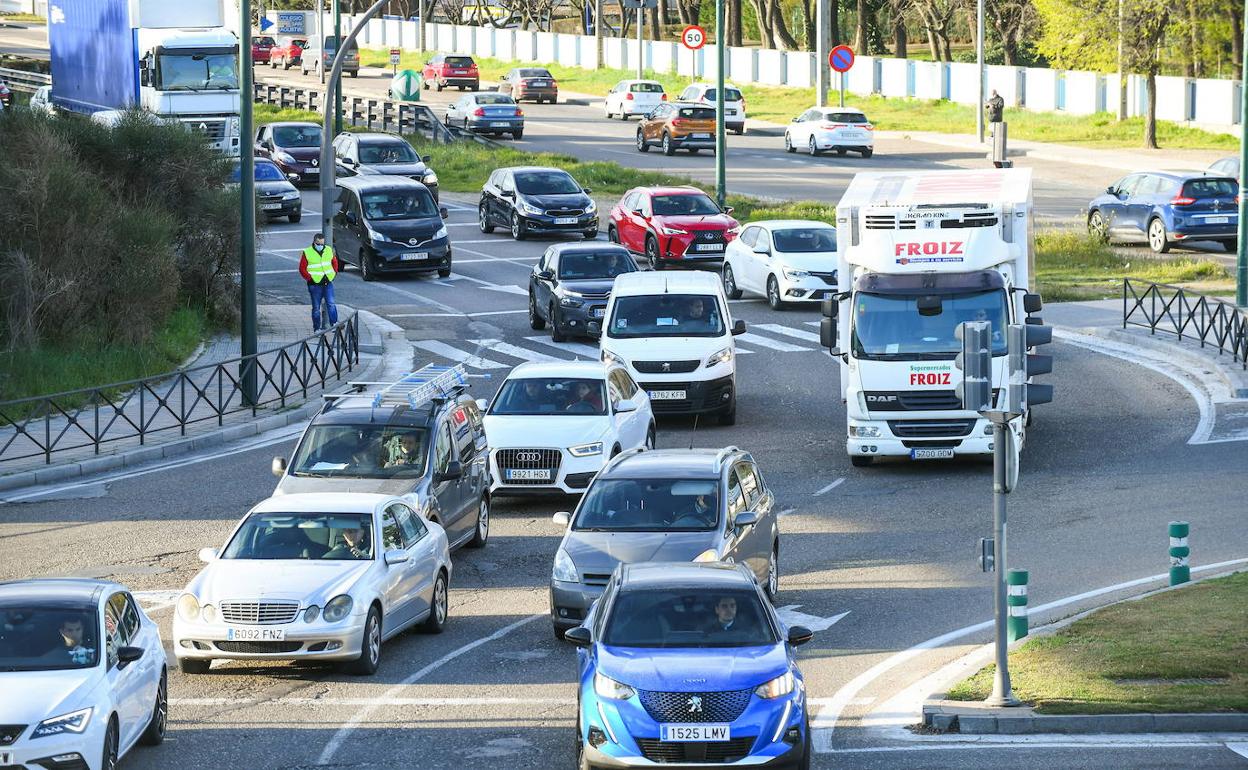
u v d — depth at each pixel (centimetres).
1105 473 8162
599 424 8056
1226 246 16025
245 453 9162
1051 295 13675
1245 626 5222
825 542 7094
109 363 10844
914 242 8394
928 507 7669
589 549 5697
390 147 19112
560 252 12506
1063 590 6112
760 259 13688
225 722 4822
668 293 9981
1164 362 11075
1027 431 9262
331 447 6838
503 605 6291
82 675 4119
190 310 12838
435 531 6066
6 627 4269
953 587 6297
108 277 11531
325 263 12056
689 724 4009
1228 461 8194
